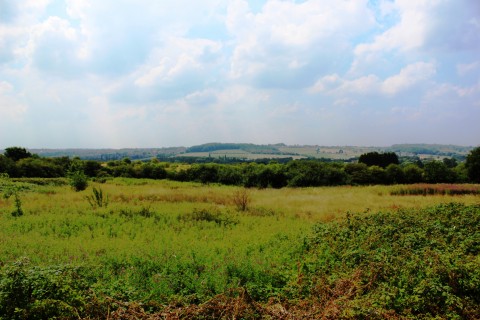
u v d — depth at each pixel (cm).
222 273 778
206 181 5222
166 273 805
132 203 2133
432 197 2575
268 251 1020
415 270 728
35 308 547
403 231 1073
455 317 580
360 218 1264
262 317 612
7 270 598
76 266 730
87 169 5800
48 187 3338
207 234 1312
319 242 1058
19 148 6506
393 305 628
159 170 5597
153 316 596
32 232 1301
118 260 900
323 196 2816
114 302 628
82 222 1480
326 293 691
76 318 582
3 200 2173
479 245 889
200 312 614
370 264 770
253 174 4750
